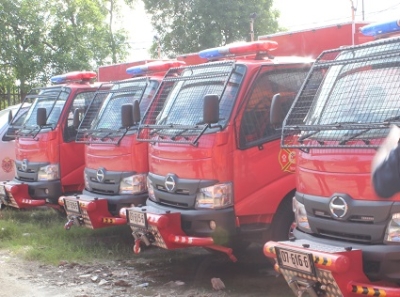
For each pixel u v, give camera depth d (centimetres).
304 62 721
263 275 743
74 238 985
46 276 769
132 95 898
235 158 664
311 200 527
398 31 566
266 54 743
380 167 369
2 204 1232
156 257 859
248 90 679
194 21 2400
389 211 458
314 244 506
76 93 1039
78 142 938
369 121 494
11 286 724
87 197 885
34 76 2120
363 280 470
